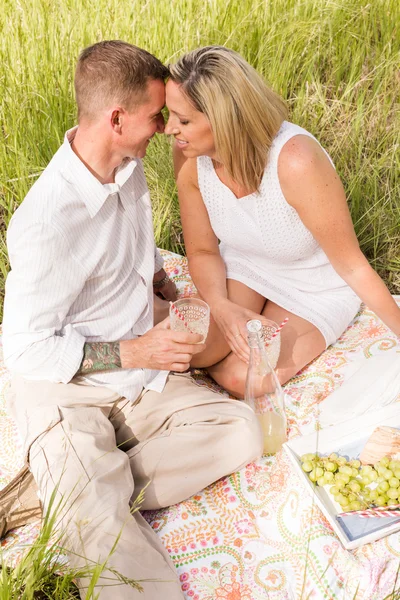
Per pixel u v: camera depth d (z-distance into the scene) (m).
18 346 2.29
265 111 2.38
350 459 2.37
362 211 3.69
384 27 4.64
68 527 2.10
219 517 2.36
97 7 4.57
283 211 2.62
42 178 2.32
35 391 2.42
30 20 4.53
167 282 3.07
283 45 4.38
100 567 1.91
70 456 2.23
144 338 2.38
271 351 2.51
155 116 2.33
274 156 2.48
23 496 2.35
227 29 4.51
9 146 3.94
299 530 2.22
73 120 4.09
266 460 2.51
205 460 2.39
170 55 4.34
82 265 2.33
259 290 2.90
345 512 2.19
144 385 2.54
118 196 2.39
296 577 2.13
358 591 2.04
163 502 2.38
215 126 2.36
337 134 4.03
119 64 2.20
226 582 2.16
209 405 2.50
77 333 2.38
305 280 2.91
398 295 3.23
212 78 2.29
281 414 2.49
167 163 3.89
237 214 2.72
